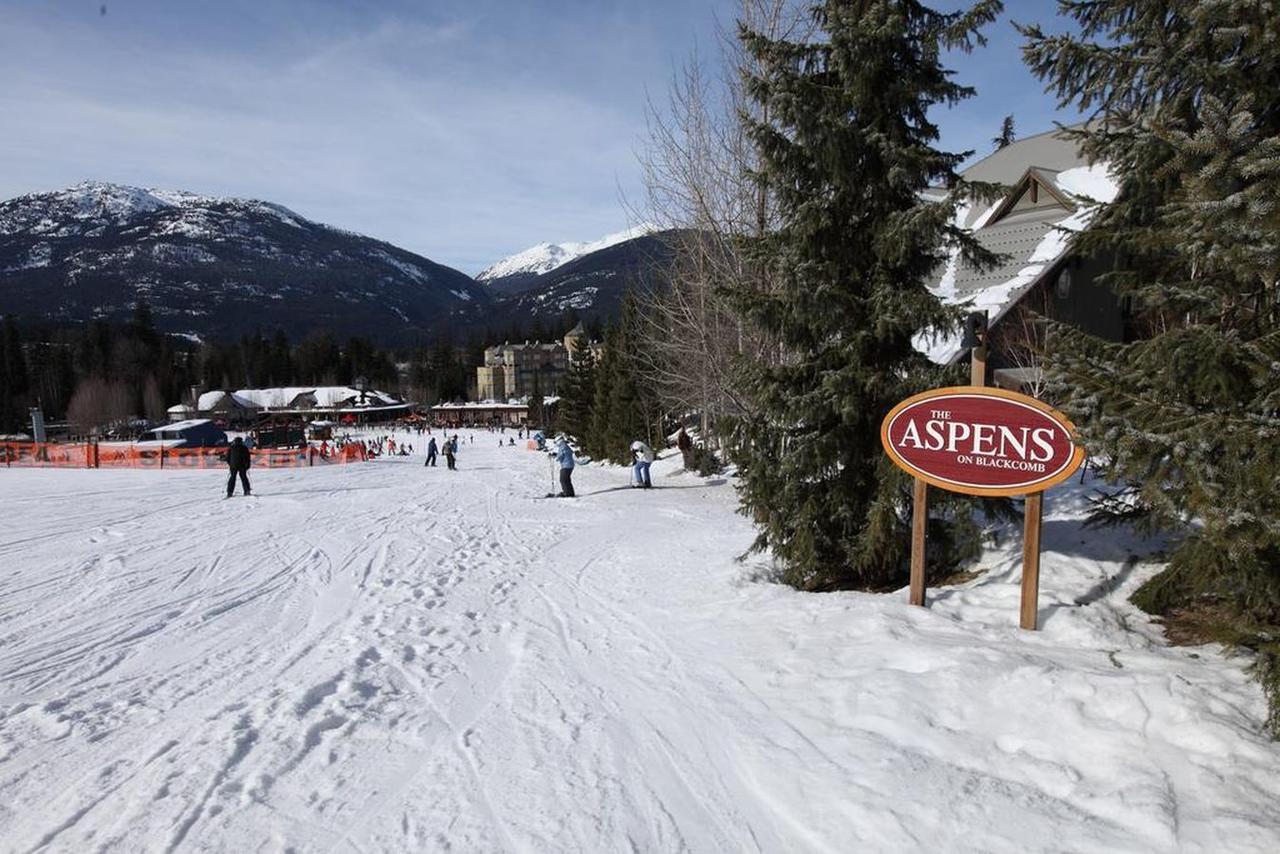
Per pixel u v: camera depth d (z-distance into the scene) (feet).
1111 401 13.48
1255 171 11.20
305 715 15.64
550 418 297.53
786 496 23.39
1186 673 13.05
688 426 109.40
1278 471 11.21
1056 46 17.98
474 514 50.49
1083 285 50.14
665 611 23.13
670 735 14.23
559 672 18.25
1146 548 19.10
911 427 18.75
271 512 52.03
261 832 11.24
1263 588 12.75
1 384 304.09
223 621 23.52
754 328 26.09
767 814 11.41
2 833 11.30
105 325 397.80
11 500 59.57
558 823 11.38
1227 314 14.46
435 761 13.52
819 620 19.19
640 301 65.87
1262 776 10.27
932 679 14.33
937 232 21.17
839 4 22.65
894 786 11.51
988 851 9.87
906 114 22.70
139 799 12.19
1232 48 15.39
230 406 338.95
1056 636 16.06
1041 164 68.95
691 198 53.78
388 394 496.64
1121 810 10.14
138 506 55.42
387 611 24.66
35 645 20.94
